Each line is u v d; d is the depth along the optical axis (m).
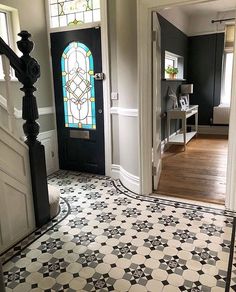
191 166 4.17
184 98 6.12
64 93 3.77
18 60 2.04
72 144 3.90
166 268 1.87
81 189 3.27
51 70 3.76
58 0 3.55
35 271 1.87
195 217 2.55
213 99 6.55
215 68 6.40
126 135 3.23
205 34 6.34
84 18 3.45
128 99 3.10
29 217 2.32
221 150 5.10
